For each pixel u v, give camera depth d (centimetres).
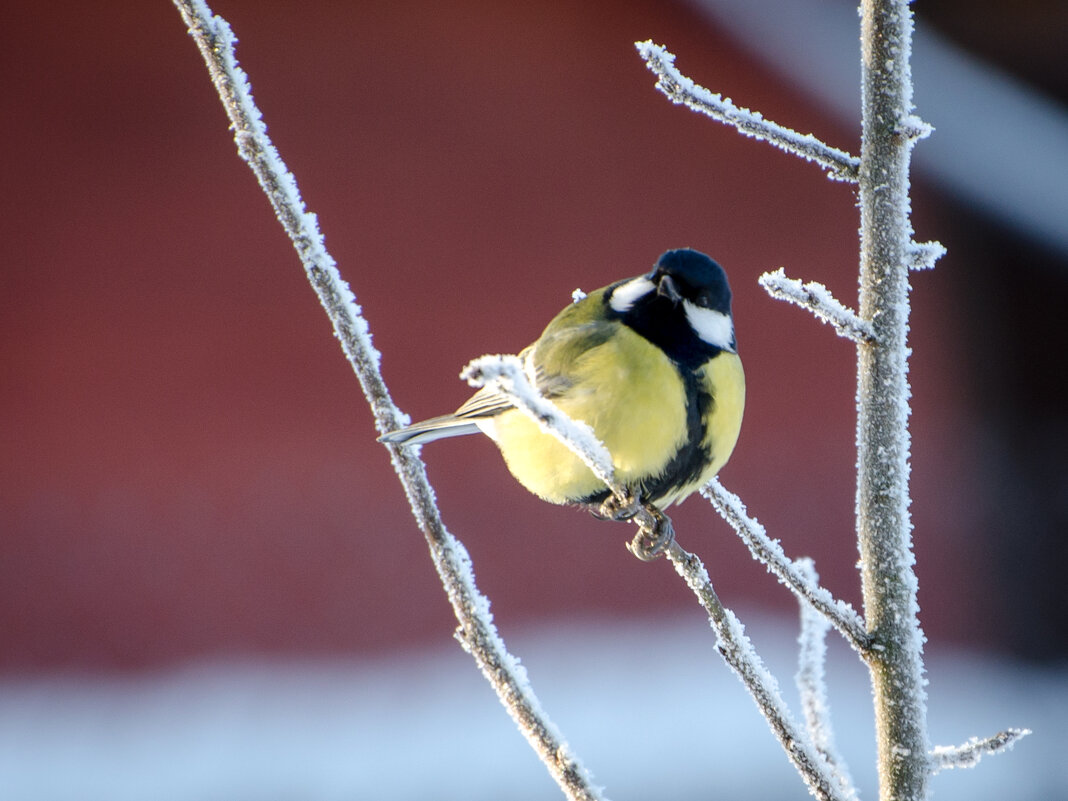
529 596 1444
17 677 1385
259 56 1466
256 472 1445
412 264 1477
